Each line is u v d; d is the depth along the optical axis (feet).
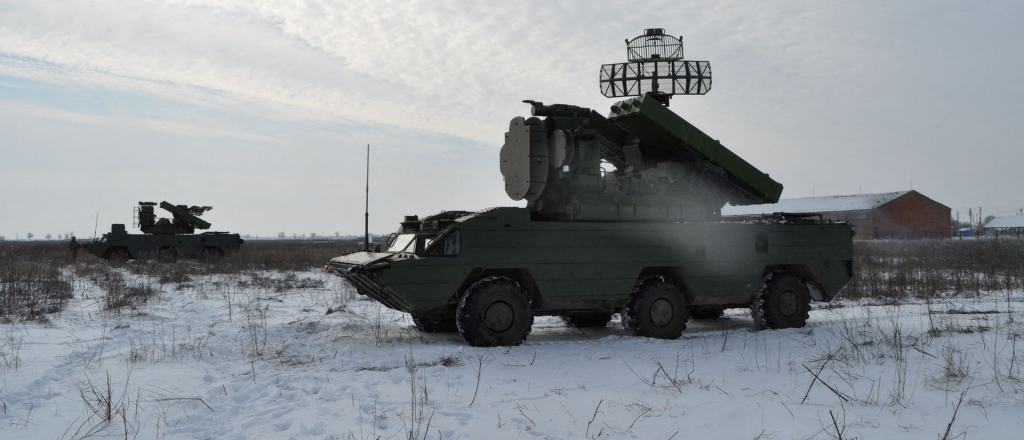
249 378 26.03
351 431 18.76
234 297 55.93
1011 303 48.98
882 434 18.11
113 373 26.81
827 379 24.45
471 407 21.27
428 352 30.12
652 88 43.32
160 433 19.11
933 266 78.84
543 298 34.09
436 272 32.24
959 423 18.88
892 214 227.81
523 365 27.91
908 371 25.34
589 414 20.40
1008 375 24.02
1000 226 290.97
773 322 38.22
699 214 38.37
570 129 37.09
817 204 247.50
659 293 35.70
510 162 37.06
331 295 57.88
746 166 40.19
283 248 158.40
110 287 57.88
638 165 39.99
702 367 27.14
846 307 48.78
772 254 38.99
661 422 19.56
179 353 30.89
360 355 30.32
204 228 124.88
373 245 39.04
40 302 48.06
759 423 19.33
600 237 35.06
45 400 22.68
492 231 33.24
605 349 31.40
